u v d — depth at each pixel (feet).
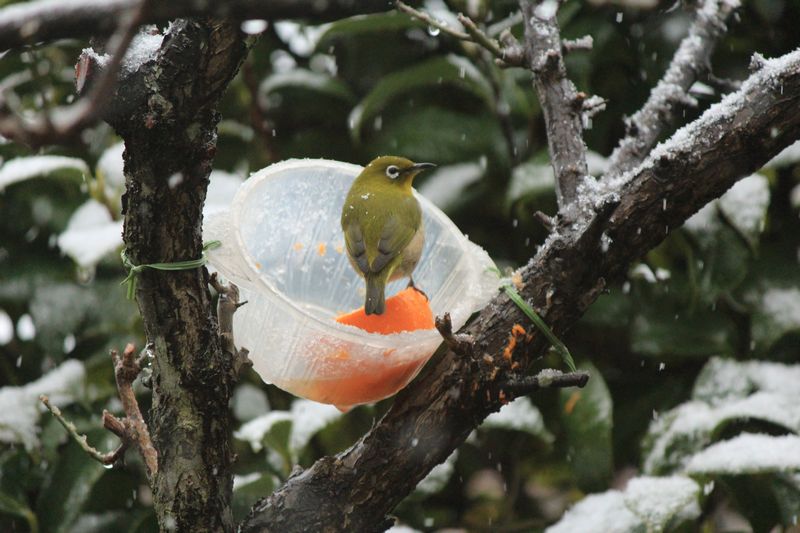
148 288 15.24
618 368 28.40
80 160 29.73
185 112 13.82
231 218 16.90
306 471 17.34
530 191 26.40
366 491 16.83
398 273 20.22
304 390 16.96
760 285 26.04
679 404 27.09
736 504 23.95
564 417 25.14
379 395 16.85
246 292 17.19
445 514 28.58
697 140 16.17
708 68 21.99
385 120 30.58
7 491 26.27
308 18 9.72
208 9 9.41
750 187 25.18
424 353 16.44
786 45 28.76
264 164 30.71
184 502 16.25
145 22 9.39
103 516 26.89
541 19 20.12
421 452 16.69
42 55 30.17
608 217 15.26
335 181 20.72
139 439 16.81
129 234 14.99
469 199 28.55
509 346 16.40
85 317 28.14
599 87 29.35
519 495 29.22
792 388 24.57
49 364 29.22
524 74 28.53
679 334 26.37
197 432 16.06
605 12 28.68
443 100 30.60
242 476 26.40
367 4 9.70
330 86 30.53
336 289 21.11
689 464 22.70
